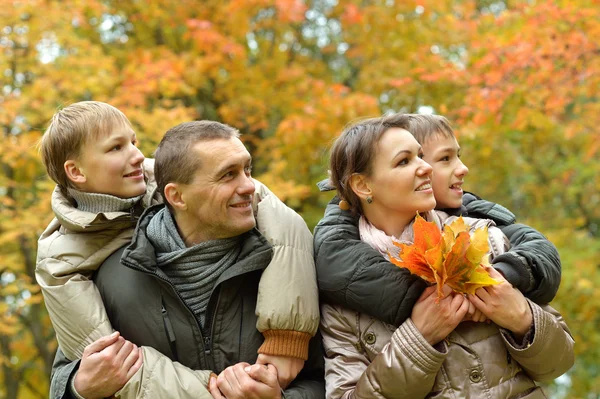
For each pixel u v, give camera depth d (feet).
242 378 5.65
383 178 6.05
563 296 21.15
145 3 19.97
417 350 5.48
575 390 28.09
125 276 6.28
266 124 19.83
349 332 6.12
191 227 6.20
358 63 22.77
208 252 6.12
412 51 20.17
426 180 6.04
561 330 5.74
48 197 16.15
